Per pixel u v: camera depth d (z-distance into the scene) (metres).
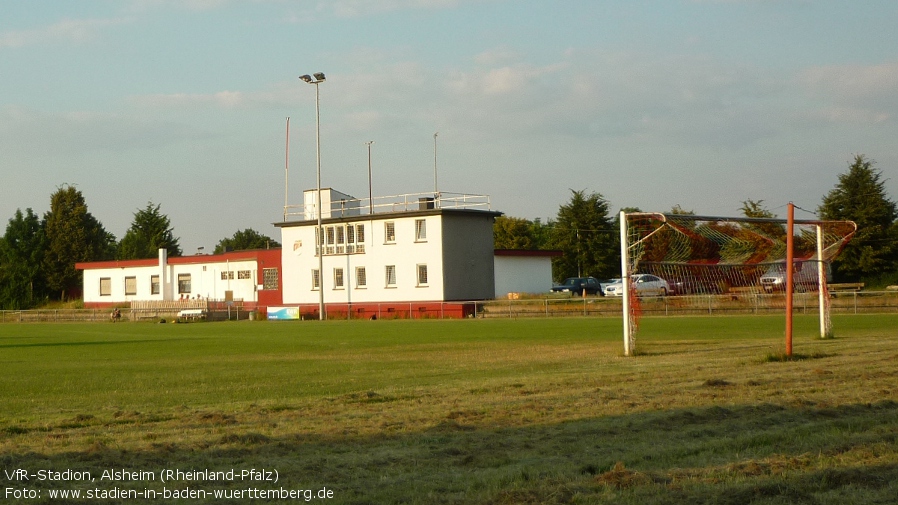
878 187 78.81
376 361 24.73
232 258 76.50
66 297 108.62
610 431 11.24
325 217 68.69
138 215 128.38
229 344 34.69
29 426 12.72
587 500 7.97
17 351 32.72
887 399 13.70
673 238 26.11
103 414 14.05
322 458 9.84
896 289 68.12
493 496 8.11
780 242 28.77
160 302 74.38
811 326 37.09
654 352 25.12
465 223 64.44
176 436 11.45
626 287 25.05
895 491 8.29
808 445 10.21
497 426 11.76
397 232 64.69
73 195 110.25
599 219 100.31
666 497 8.03
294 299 70.31
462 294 63.84
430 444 10.59
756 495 8.11
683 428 11.41
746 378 17.12
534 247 108.12
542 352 26.55
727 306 50.97
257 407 14.48
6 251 105.19
